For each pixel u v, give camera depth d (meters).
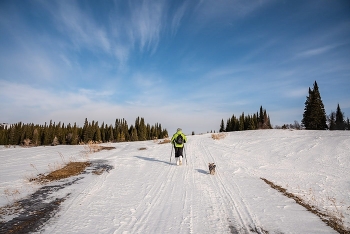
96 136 61.34
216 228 4.97
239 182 9.01
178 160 12.30
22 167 10.86
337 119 61.53
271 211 6.01
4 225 4.95
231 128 77.06
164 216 5.62
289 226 5.12
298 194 7.78
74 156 14.85
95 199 6.81
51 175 9.34
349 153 12.97
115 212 5.85
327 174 10.42
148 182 8.83
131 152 17.16
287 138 20.16
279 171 11.23
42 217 5.43
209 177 9.73
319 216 5.78
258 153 16.14
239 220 5.41
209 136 30.09
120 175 9.88
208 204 6.50
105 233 4.68
